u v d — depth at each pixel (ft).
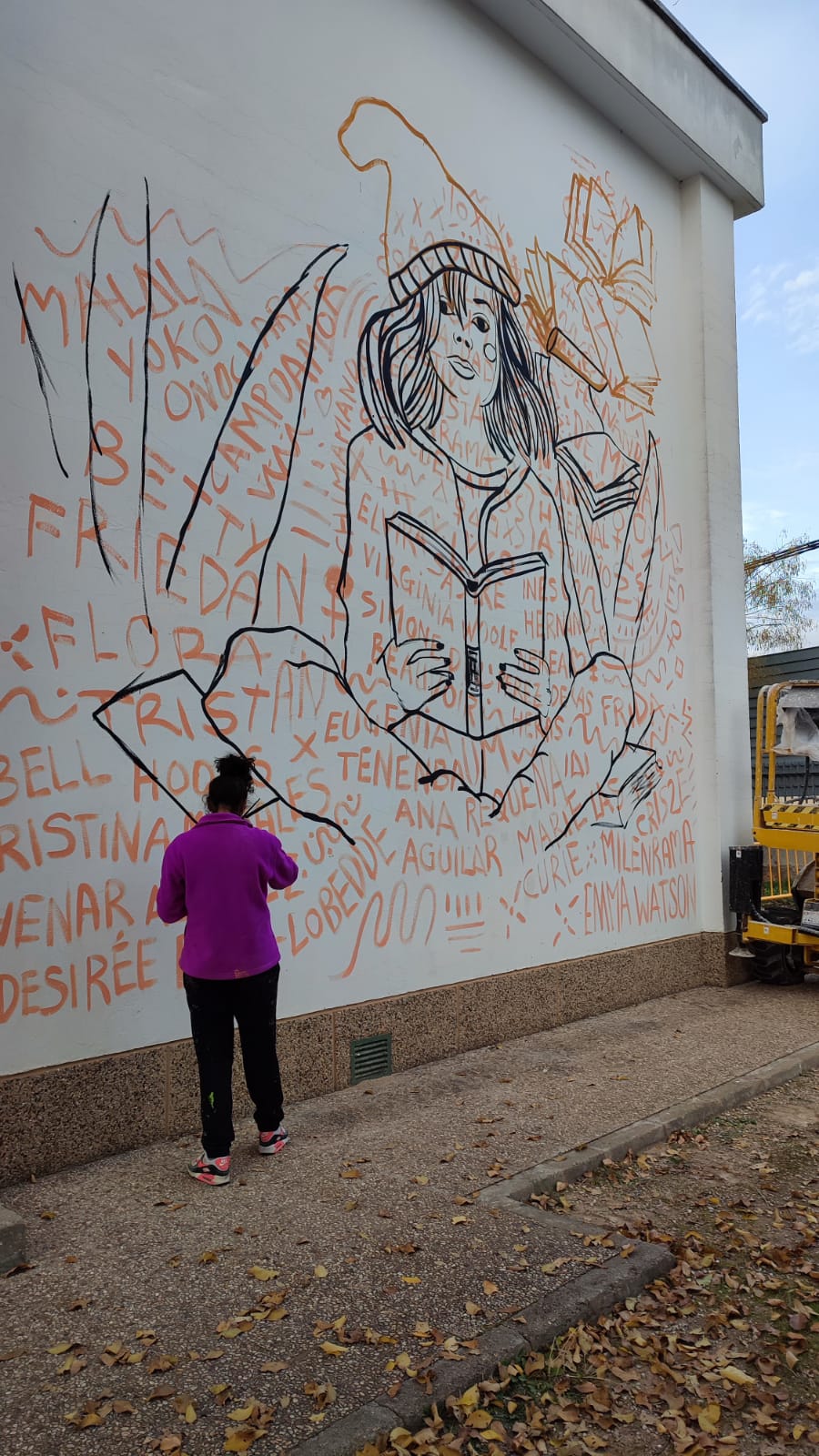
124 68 15.94
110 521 15.42
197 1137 15.74
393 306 20.58
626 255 28.30
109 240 15.61
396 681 20.12
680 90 28.55
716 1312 11.16
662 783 28.09
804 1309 11.32
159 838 15.84
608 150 27.86
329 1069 18.22
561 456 25.17
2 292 14.26
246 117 17.83
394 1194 13.62
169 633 16.14
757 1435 9.21
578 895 24.70
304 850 18.13
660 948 27.22
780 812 28.43
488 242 23.26
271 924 16.63
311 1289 10.94
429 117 21.83
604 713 25.99
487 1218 12.88
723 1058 20.70
